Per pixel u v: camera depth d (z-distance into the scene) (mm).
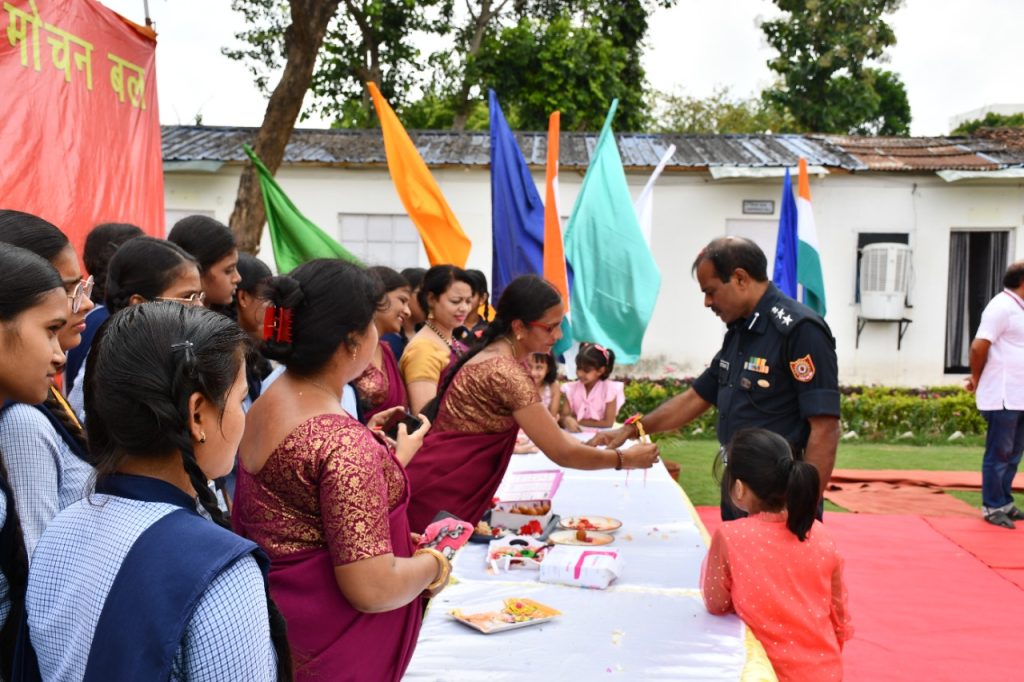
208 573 956
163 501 1041
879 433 8484
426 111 14477
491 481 2613
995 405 4992
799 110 14492
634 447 2697
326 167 9008
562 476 3369
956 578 4094
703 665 1817
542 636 1958
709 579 2139
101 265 2539
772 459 2176
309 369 1559
